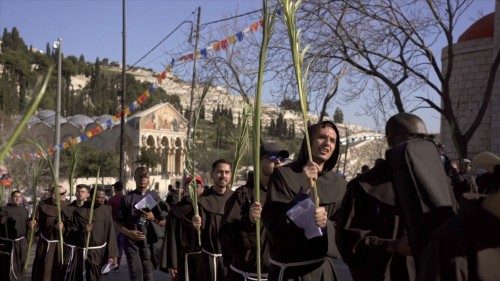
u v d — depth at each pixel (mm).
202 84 17750
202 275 7180
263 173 5688
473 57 23875
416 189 2875
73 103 103062
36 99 1841
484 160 2363
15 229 10219
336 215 4340
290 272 4270
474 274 2229
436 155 3018
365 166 11648
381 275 3393
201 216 7227
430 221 2779
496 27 22406
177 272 7691
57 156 19250
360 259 3400
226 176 7273
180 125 66812
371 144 40469
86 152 37156
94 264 9734
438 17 16531
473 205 2342
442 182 2902
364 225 3445
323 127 4445
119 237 12695
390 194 3365
